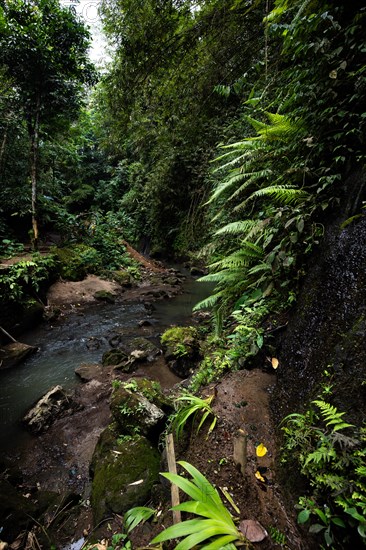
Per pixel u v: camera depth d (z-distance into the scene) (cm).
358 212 163
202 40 462
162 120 599
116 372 390
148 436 234
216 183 504
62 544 173
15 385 372
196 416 191
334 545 98
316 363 155
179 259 1134
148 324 577
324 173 211
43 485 230
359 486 96
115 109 586
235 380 217
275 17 253
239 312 256
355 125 189
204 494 115
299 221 192
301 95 219
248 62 462
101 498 187
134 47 466
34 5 662
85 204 1609
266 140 263
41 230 995
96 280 813
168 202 904
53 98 748
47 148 928
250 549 106
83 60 761
